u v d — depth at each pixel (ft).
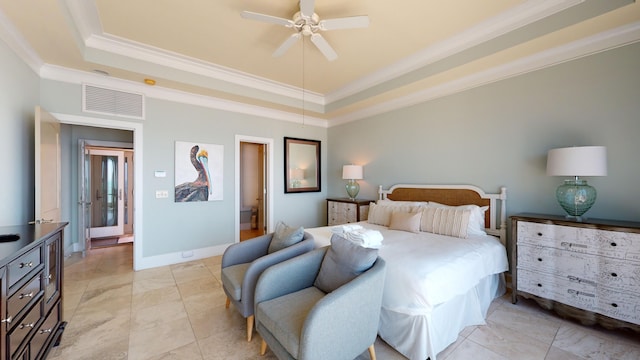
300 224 16.44
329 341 4.41
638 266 5.91
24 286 4.43
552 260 7.21
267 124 14.90
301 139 16.33
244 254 8.11
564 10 6.78
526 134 8.77
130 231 19.19
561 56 7.88
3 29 6.50
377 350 5.99
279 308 5.33
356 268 5.46
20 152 7.64
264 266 6.54
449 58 9.30
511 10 7.33
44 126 8.14
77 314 7.52
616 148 7.16
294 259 6.35
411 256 6.52
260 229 19.11
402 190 12.59
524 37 7.48
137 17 7.55
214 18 7.63
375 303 5.22
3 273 3.75
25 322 4.46
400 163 12.85
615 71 7.12
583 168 6.69
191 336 6.53
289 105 13.94
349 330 4.73
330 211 15.46
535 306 7.94
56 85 9.39
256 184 20.94
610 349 5.94
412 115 12.28
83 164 13.99
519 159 8.95
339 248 6.14
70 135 13.75
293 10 7.30
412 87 11.08
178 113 11.98
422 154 11.88
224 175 13.35
